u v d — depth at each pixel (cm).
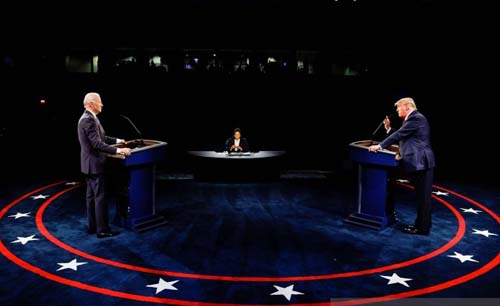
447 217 643
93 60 1045
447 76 968
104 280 417
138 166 567
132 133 1009
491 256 488
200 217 633
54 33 946
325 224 605
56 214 638
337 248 512
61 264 454
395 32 973
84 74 976
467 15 908
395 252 500
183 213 652
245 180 868
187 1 943
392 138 549
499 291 401
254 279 425
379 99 1020
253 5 956
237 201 725
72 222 600
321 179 902
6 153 996
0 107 977
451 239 545
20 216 625
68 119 993
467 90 962
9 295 383
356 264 464
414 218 637
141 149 548
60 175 901
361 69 1018
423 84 987
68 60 1036
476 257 485
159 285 408
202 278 425
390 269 450
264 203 714
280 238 546
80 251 493
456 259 479
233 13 958
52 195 746
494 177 916
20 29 936
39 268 443
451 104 982
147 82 991
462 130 988
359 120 1038
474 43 923
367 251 503
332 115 1038
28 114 987
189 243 525
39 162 1001
